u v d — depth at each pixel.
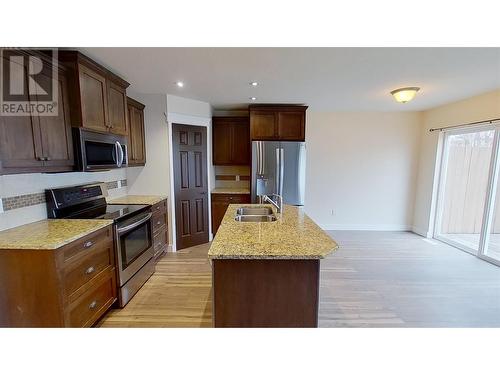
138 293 2.68
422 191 4.86
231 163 4.70
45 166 1.90
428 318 2.27
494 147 3.52
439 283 2.93
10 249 1.59
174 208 3.86
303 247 1.57
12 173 1.68
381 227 5.17
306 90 3.43
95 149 2.38
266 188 4.29
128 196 3.65
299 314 1.60
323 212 5.18
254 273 1.58
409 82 3.05
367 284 2.90
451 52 2.20
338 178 5.09
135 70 2.62
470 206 4.09
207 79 2.96
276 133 4.33
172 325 2.15
